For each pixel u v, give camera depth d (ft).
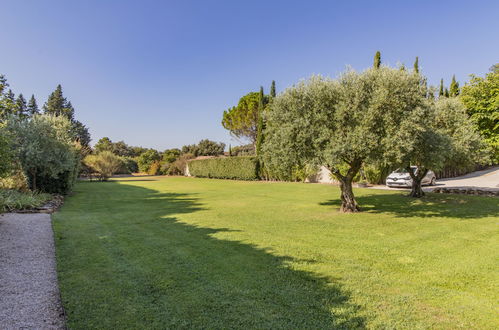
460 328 8.22
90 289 10.98
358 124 24.30
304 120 25.64
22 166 40.06
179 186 71.20
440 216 26.61
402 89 23.65
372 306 9.58
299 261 14.32
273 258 14.79
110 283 11.57
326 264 13.87
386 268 13.35
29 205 31.22
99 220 25.71
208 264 13.84
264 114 30.78
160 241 18.24
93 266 13.62
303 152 26.23
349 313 9.08
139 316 8.88
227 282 11.61
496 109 39.99
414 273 12.71
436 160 27.35
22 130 40.27
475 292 10.76
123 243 17.75
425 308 9.46
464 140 34.65
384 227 22.40
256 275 12.41
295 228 22.18
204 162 120.37
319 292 10.67
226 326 8.26
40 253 15.85
